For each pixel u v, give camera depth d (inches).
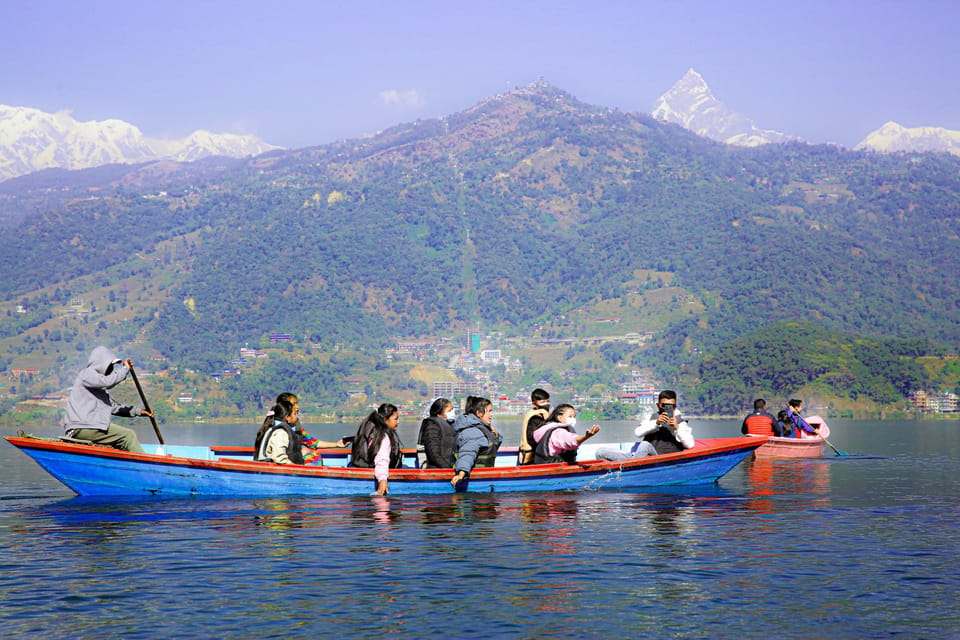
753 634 363.9
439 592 424.8
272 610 394.3
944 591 428.5
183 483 711.7
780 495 813.9
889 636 361.1
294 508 682.2
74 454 681.6
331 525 608.1
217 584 438.3
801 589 431.5
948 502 767.1
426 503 706.8
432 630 368.2
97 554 508.7
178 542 543.8
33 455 671.1
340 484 732.7
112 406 730.8
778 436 1379.2
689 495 799.1
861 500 780.0
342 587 433.7
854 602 408.8
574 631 367.6
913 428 5590.6
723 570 471.5
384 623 376.5
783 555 510.3
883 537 573.0
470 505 700.0
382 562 488.1
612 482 800.9
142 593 421.1
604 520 634.2
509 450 1002.1
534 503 716.0
